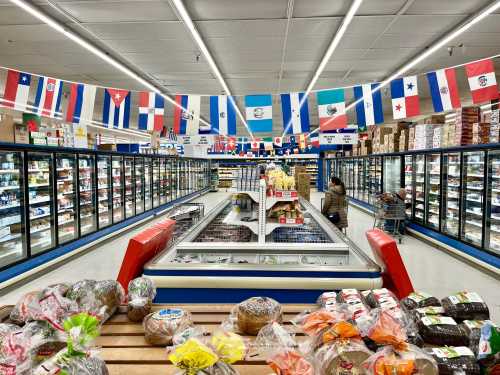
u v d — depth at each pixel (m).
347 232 9.20
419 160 8.73
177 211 6.45
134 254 2.61
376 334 1.18
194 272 2.74
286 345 1.23
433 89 5.26
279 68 9.45
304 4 5.70
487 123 6.17
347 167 16.64
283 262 3.14
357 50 7.99
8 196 5.36
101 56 8.01
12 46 7.56
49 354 1.25
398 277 2.45
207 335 1.63
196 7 5.79
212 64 8.77
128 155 9.31
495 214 6.00
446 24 6.53
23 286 5.14
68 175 7.20
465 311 1.57
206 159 23.12
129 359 1.45
